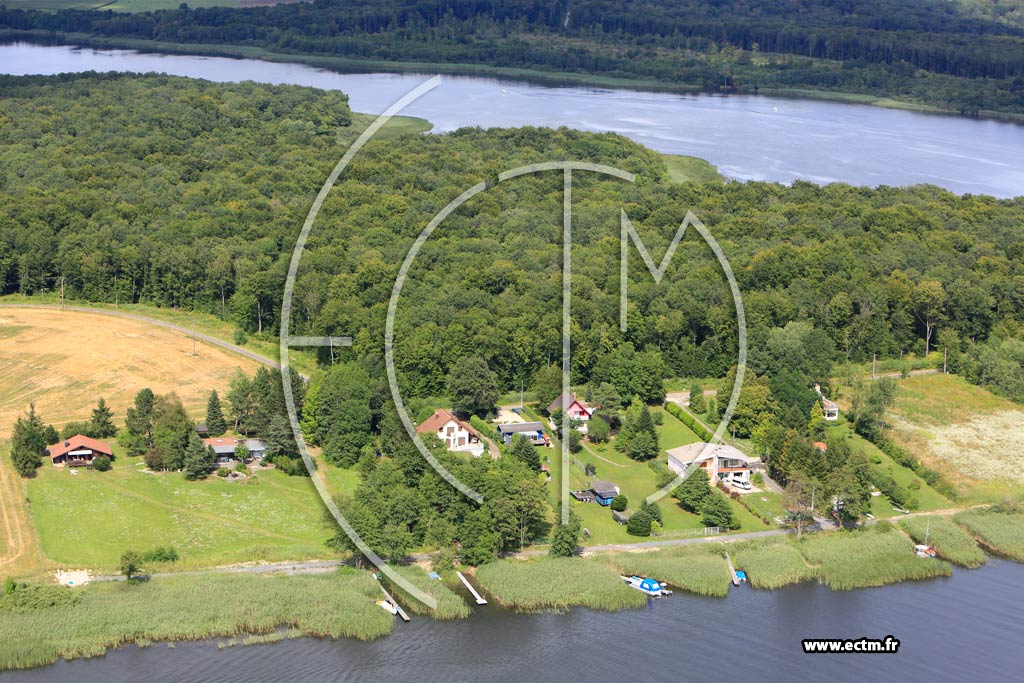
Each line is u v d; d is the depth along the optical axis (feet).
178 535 359.46
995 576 366.02
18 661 299.79
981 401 509.76
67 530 359.46
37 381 488.44
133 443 415.85
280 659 304.91
